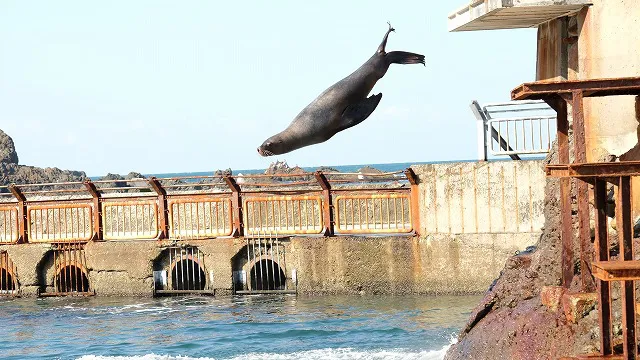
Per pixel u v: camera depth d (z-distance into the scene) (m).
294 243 42.41
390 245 40.88
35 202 46.88
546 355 18.59
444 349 30.36
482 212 39.50
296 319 37.50
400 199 41.31
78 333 37.34
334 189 42.41
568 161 19.28
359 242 41.31
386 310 38.12
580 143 17.86
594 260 18.62
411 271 40.69
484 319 21.77
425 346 31.42
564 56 23.69
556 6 21.73
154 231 44.97
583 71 22.08
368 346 32.06
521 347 19.30
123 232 45.50
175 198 44.62
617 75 21.55
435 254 40.25
